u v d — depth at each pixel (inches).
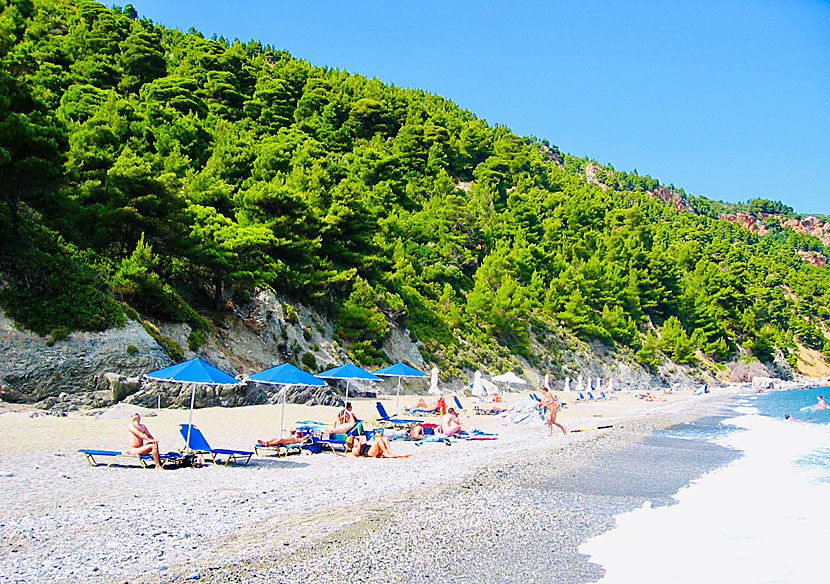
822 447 913.5
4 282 1048.2
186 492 455.5
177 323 1320.1
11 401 938.1
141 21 5108.3
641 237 5497.1
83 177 1385.3
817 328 6614.2
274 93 4087.1
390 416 1119.0
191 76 3809.1
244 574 291.6
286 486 498.3
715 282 4928.6
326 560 319.0
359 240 2177.7
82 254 1226.0
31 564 287.0
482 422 1164.5
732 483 595.5
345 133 4133.9
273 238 1681.8
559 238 4384.8
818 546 381.7
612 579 315.6
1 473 471.8
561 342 3243.1
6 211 1129.4
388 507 439.2
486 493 506.3
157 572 287.4
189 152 2234.3
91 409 956.0
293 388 1283.2
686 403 2357.3
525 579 309.9
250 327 1528.1
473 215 3617.1
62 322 1060.5
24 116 1123.3
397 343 2082.9
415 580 300.2
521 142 6131.9
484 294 2775.6
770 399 2854.3
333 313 1923.0
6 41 1282.0
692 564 343.3
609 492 533.3
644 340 4013.3
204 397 1111.6
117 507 397.7
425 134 5004.9
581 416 1433.3
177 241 1396.4
